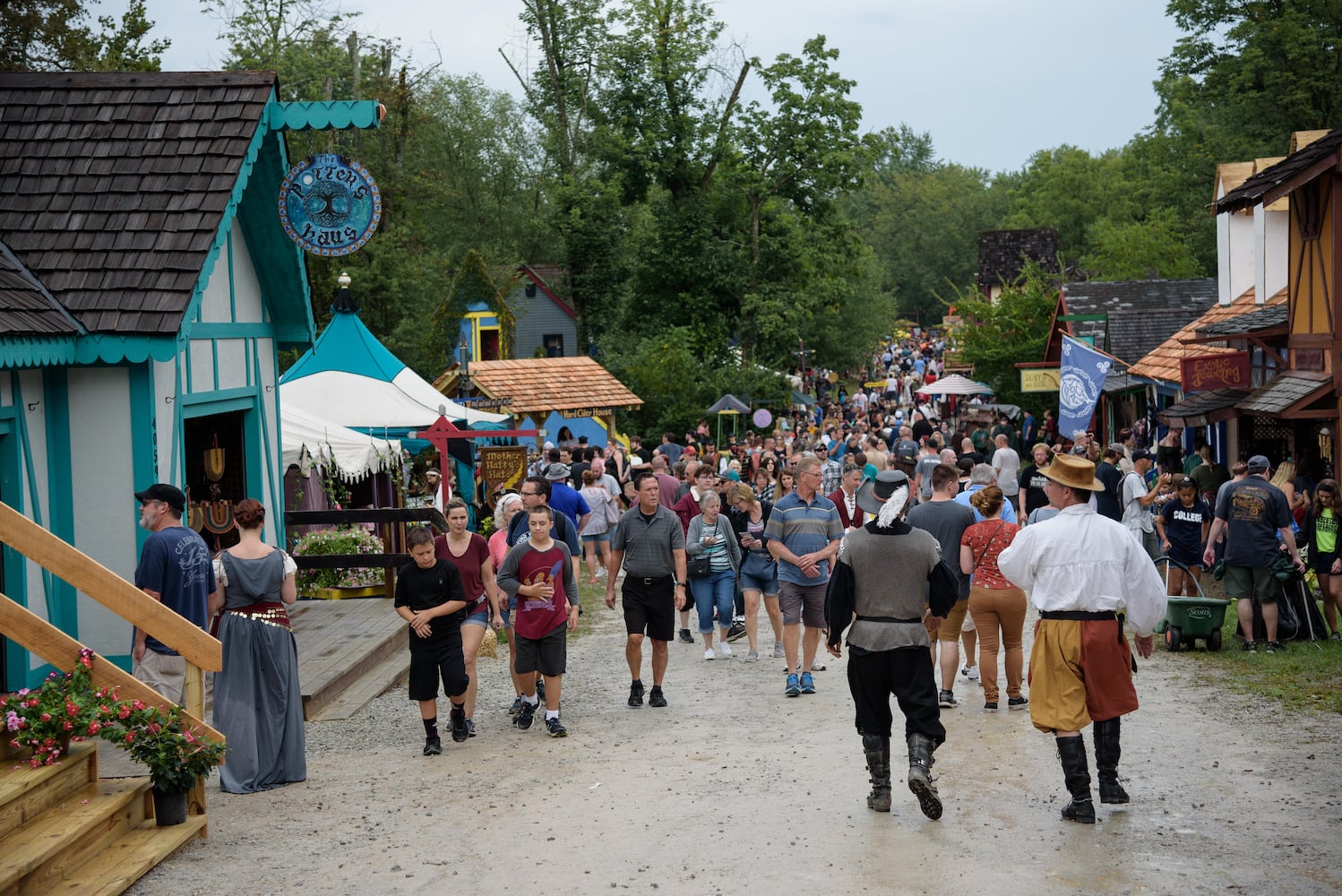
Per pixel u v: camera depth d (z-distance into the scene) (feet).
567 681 39.22
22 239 36.14
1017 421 129.29
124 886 20.81
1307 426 60.70
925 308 430.61
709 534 42.19
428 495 74.08
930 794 22.56
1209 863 20.57
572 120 162.40
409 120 148.05
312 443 59.16
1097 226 220.64
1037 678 23.54
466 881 21.11
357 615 47.24
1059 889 19.65
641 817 24.30
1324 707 30.68
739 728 31.99
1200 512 46.24
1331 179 52.49
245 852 22.93
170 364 37.06
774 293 158.51
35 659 32.89
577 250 160.56
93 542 35.27
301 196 40.93
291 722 27.76
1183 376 64.23
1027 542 23.73
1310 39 153.79
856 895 19.71
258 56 142.92
